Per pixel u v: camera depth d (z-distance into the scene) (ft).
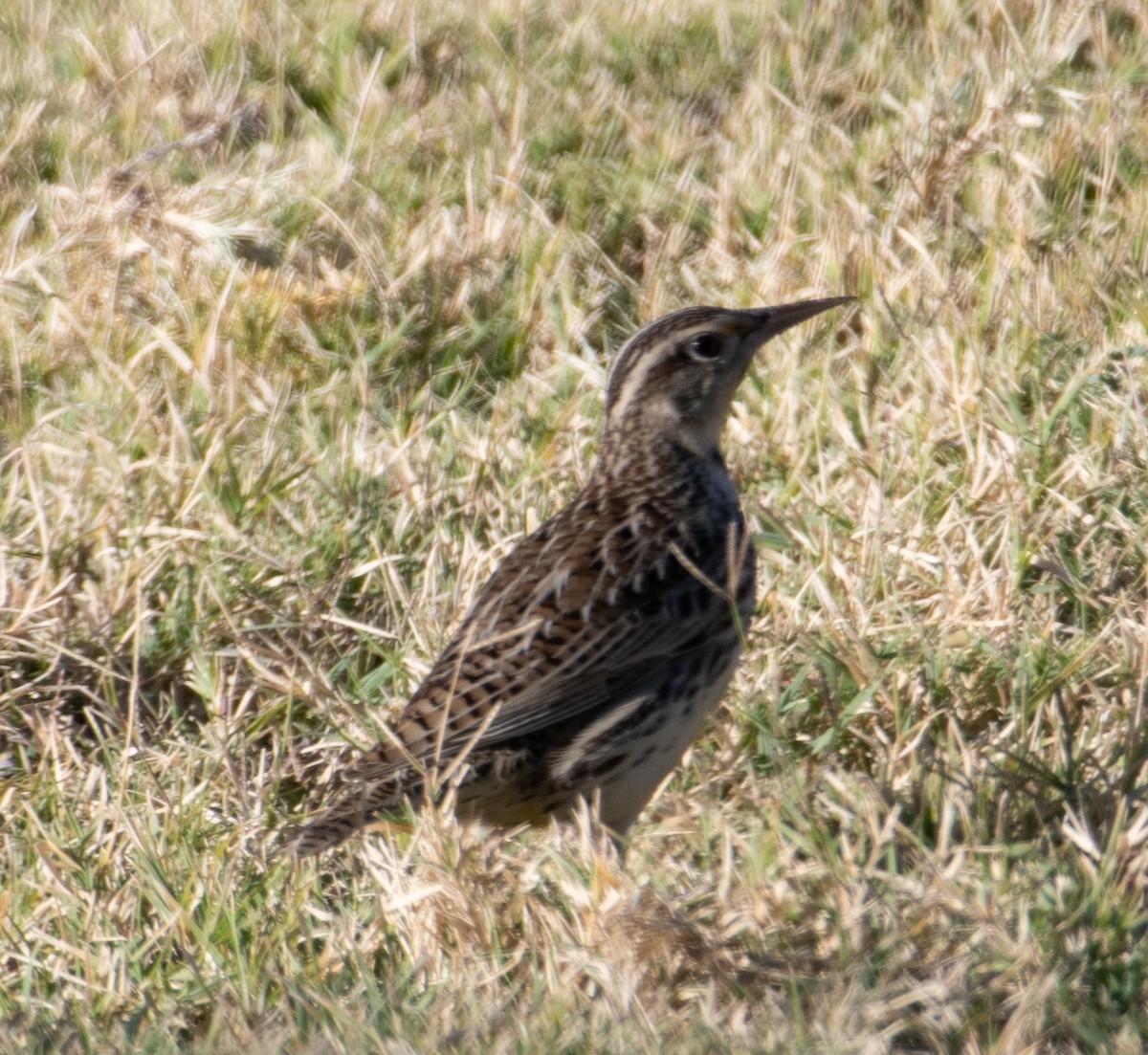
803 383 41.32
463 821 28.40
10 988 25.41
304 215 46.75
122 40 56.29
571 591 28.73
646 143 50.67
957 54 52.47
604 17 56.18
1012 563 33.58
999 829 26.58
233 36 55.11
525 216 47.01
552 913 25.07
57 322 43.50
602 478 30.73
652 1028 22.36
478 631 28.94
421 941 25.34
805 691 31.35
